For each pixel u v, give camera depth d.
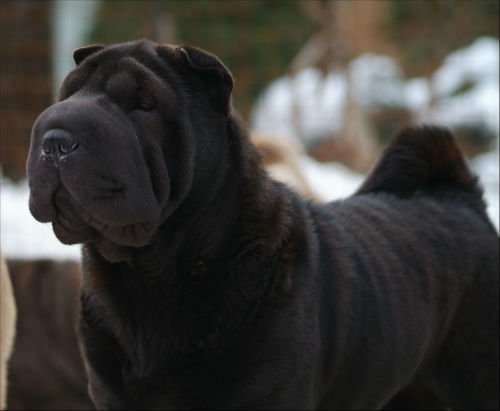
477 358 7.69
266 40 23.03
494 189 17.66
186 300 6.19
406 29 23.66
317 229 6.86
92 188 5.48
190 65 6.11
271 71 23.14
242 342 6.14
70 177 5.46
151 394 6.23
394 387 7.18
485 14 22.30
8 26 20.41
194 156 6.03
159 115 5.87
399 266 7.20
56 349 11.93
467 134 21.06
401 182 8.17
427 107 23.34
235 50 22.80
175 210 6.11
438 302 7.41
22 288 12.02
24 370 11.85
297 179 13.21
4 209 16.12
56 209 5.69
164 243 6.14
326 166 21.28
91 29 21.66
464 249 7.72
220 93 6.20
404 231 7.48
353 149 22.75
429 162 8.23
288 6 24.59
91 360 6.41
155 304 6.22
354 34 23.33
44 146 5.50
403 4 23.94
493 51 23.09
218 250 6.22
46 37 20.64
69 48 20.31
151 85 5.87
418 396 8.12
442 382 7.75
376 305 6.90
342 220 7.25
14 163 19.66
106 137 5.51
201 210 6.16
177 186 5.95
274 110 23.62
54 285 12.05
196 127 6.06
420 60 23.58
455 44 23.02
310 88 25.30
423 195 8.16
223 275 6.21
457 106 22.41
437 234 7.65
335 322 6.60
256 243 6.26
